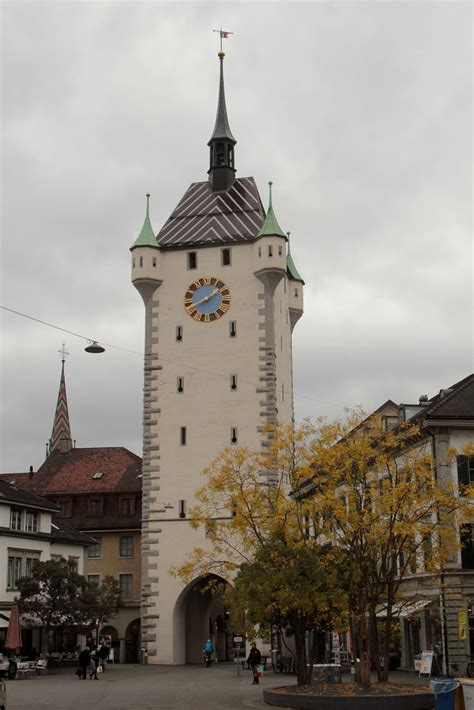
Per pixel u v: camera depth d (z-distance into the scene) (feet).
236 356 226.58
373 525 120.88
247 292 229.86
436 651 153.38
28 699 126.21
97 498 274.57
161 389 228.22
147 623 217.15
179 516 219.20
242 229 236.02
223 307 230.07
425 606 155.12
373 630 128.26
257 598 123.13
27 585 195.42
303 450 136.15
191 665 215.72
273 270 226.58
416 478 125.39
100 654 193.77
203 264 233.96
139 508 271.69
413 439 160.86
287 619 131.95
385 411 201.46
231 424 222.69
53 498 277.44
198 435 223.30
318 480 127.65
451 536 122.62
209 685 151.64
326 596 120.67
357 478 127.95
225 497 210.79
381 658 133.39
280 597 120.88
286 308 249.75
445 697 93.61
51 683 158.40
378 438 130.72
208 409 224.53
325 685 123.95
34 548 221.05
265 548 127.34
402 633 173.68
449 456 142.72
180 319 231.71
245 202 244.42
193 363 228.22
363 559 123.24
